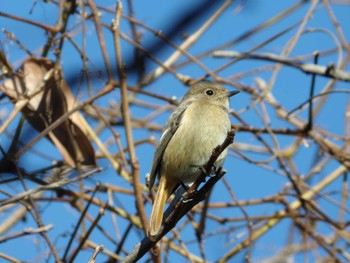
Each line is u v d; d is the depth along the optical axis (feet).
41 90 36.09
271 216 42.09
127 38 37.29
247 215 39.24
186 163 34.91
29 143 34.42
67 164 36.99
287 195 44.06
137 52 28.76
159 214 28.99
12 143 35.27
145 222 33.24
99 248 24.57
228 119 36.19
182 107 36.19
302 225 41.86
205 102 36.55
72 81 35.22
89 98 34.65
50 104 37.06
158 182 36.35
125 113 33.91
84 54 34.40
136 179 33.76
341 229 40.91
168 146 35.14
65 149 37.11
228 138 26.63
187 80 41.86
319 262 41.42
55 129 37.24
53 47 36.73
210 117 35.53
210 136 35.17
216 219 41.68
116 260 39.17
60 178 37.01
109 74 34.99
